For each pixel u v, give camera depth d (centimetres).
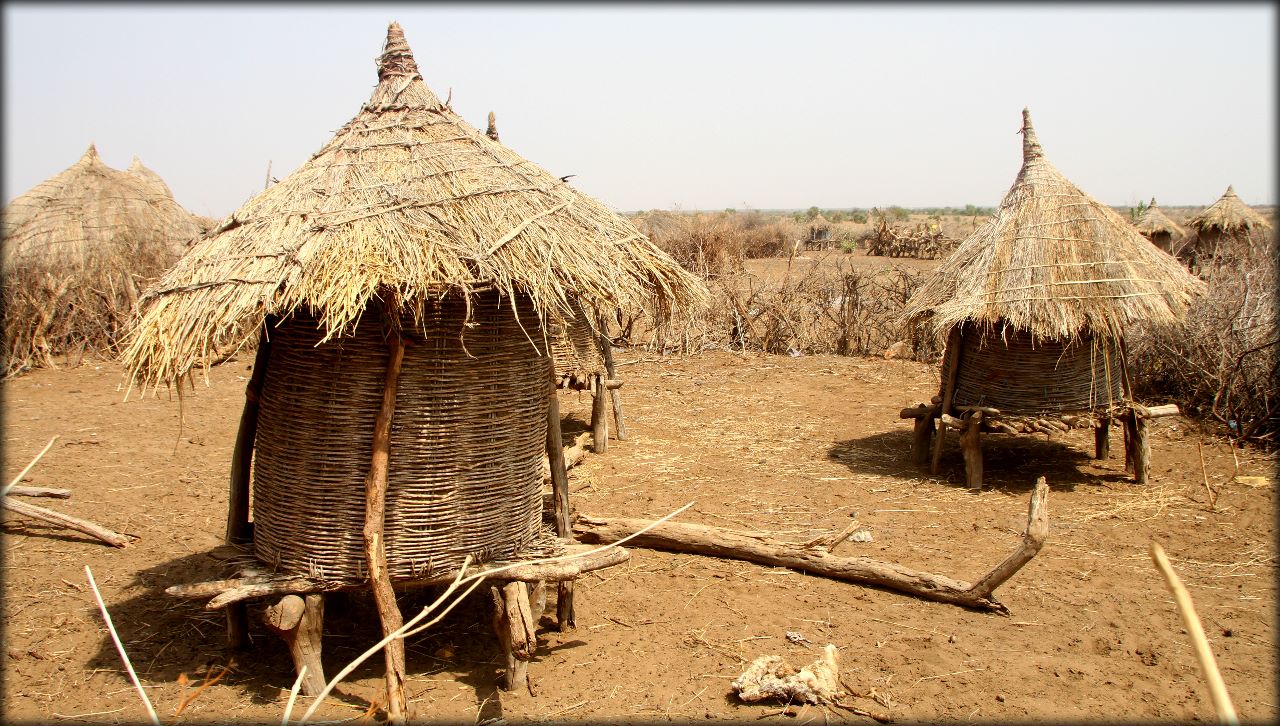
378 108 460
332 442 393
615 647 470
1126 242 762
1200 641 196
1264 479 768
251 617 502
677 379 1289
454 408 403
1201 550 618
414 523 400
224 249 398
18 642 476
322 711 402
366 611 516
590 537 631
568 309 415
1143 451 770
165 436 963
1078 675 439
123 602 531
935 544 632
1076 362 752
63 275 1466
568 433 978
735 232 2088
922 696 419
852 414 1067
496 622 417
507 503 427
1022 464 849
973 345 785
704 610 521
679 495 755
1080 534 652
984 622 504
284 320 405
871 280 1538
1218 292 1054
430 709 405
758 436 964
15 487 675
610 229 451
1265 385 892
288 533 403
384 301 380
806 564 578
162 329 371
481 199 418
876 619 508
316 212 399
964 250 801
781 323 1523
